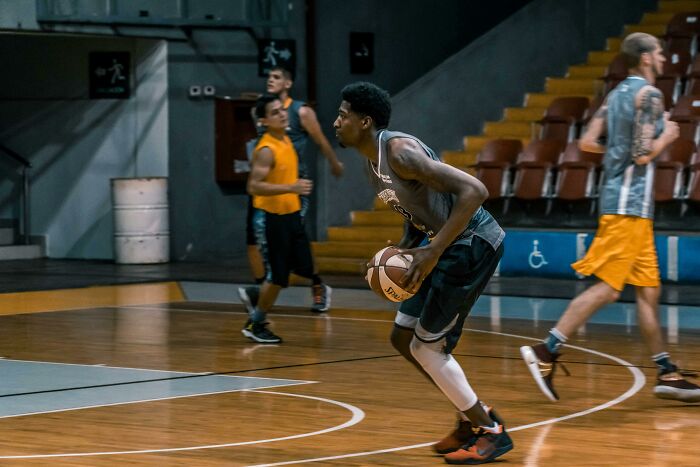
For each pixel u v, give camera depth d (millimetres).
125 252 19641
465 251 6434
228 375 9539
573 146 17953
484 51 20828
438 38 22328
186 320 13094
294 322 12828
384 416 7844
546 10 21438
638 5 22375
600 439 7156
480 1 23078
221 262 19891
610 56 21344
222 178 20016
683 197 16344
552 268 16719
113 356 10578
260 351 10820
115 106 20094
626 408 8133
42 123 20828
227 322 12914
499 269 17203
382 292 6254
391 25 21562
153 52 19656
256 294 12898
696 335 11602
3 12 17781
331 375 9500
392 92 21641
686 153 17000
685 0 22062
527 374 9508
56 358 10477
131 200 19516
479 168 18078
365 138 6363
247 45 20219
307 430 7402
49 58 20609
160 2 19281
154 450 6840
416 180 6297
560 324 8289
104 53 20047
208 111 19984
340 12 20875
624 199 8375
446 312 6434
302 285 16828
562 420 7727
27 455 6703
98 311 13922
